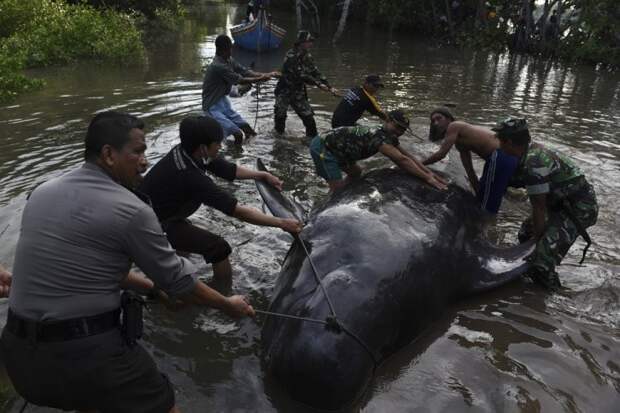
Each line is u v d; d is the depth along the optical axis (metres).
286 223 4.14
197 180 4.28
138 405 2.70
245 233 5.61
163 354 3.82
